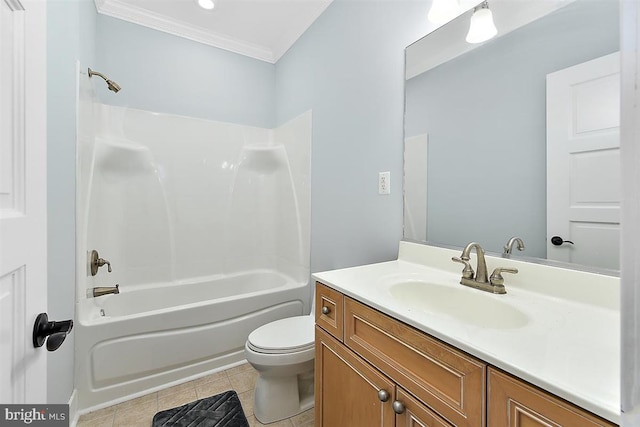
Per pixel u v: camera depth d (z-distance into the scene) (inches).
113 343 60.6
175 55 90.0
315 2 77.2
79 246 58.9
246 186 104.2
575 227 34.0
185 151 92.4
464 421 23.9
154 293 86.4
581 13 33.3
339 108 72.0
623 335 11.5
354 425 36.8
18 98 19.9
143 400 61.4
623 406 11.4
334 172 74.2
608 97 31.4
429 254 49.9
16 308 19.4
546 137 36.4
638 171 11.1
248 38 96.3
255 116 105.0
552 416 18.8
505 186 40.8
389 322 32.0
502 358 21.6
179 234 92.4
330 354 41.8
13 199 19.3
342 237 71.7
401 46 55.3
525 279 37.4
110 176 81.8
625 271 11.5
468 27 44.9
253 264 105.9
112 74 80.6
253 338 56.4
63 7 51.3
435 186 50.2
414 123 53.3
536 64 37.3
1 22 18.1
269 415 55.2
